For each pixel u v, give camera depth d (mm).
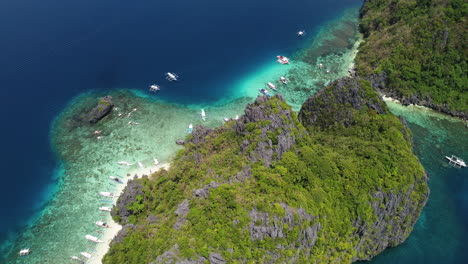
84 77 138625
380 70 127875
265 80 140875
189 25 173750
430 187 97062
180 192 83250
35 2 186250
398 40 132375
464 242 84438
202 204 67125
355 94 96250
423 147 108312
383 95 126250
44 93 129750
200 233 61156
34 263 79438
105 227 85938
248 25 176500
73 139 112250
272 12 190000
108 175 99875
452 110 117188
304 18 185250
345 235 71438
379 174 75500
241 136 84250
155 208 84125
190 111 125438
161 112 124250
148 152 107875
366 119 92250
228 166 77500
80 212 90000
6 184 97625
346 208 71812
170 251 58750
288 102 128500
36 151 107750
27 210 91062
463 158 105500
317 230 67500
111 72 141625
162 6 191125
